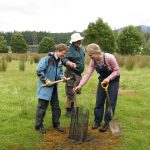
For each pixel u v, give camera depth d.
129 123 4.30
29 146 3.41
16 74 8.91
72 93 4.30
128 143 3.57
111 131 3.78
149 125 4.26
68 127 3.99
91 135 3.73
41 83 3.65
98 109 3.88
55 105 3.81
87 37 20.14
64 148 3.39
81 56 4.30
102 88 3.79
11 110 4.67
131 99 5.76
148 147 3.55
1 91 6.05
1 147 3.37
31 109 4.72
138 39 21.00
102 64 3.65
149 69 11.12
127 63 11.30
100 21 19.95
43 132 3.73
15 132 3.77
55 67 3.66
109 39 20.00
